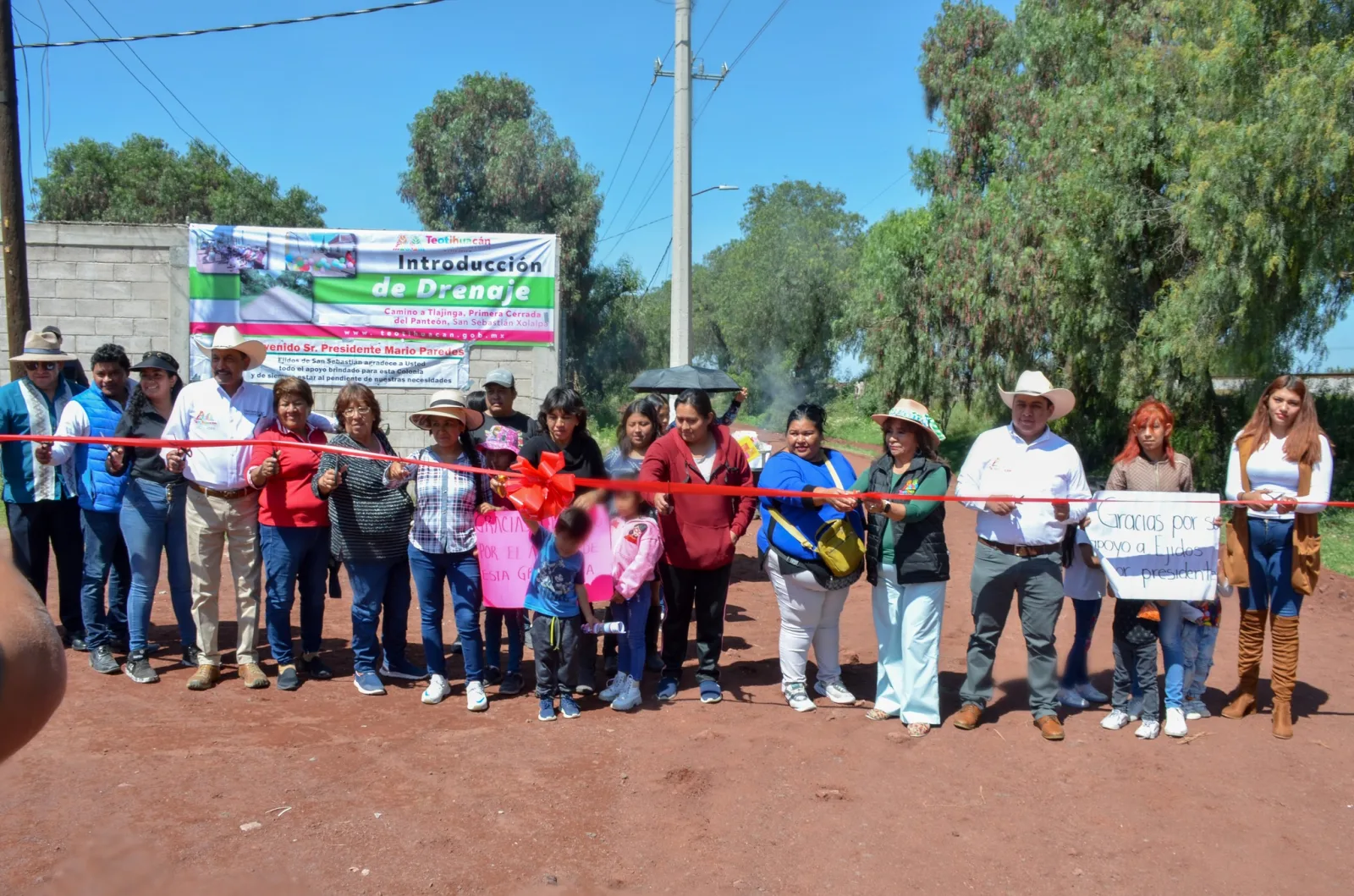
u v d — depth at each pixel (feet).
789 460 18.07
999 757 16.08
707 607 19.02
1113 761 15.90
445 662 19.48
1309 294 42.50
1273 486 16.78
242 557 19.47
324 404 37.55
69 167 146.30
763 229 144.25
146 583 19.53
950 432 101.30
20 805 13.64
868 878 12.18
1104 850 12.94
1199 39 45.50
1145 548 16.75
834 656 19.21
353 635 19.54
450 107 122.11
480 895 11.59
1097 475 62.23
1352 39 39.04
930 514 17.06
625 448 21.90
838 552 17.34
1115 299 52.47
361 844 12.75
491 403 23.65
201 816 13.44
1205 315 43.29
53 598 26.63
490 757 15.89
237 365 19.43
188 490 19.26
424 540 18.48
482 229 120.78
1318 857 12.79
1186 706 18.17
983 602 17.21
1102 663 21.61
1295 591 16.92
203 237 36.60
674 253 41.39
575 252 120.16
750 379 144.56
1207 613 17.87
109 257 36.40
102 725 16.94
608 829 13.37
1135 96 49.44
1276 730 16.99
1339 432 54.03
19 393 21.07
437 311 37.83
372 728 17.26
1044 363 67.31
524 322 38.24
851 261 137.49
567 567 17.76
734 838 13.16
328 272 37.22
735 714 18.26
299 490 19.25
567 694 18.19
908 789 14.83
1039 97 64.34
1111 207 50.14
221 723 17.24
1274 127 38.42
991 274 67.97
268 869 11.99
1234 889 12.00
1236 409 53.11
